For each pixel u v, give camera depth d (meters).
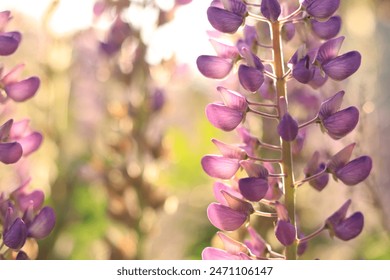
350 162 0.56
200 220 0.93
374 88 0.91
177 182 1.05
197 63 0.57
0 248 0.55
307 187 0.78
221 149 0.56
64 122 0.82
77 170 0.81
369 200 0.76
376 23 0.99
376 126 0.82
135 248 0.74
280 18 0.57
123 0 0.77
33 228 0.55
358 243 0.81
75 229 0.83
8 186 0.70
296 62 0.55
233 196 0.55
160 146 0.76
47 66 0.80
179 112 1.08
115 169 0.75
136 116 0.76
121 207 0.75
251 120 0.67
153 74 0.77
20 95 0.57
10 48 0.55
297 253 0.57
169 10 0.76
